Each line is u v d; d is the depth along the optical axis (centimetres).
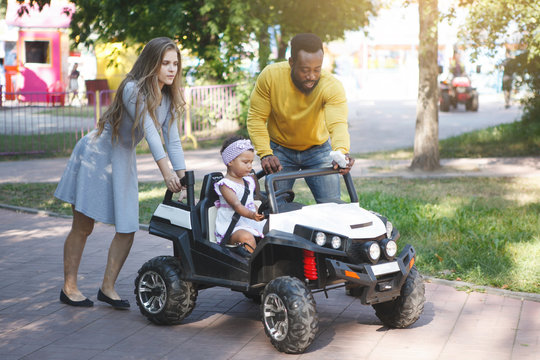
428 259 684
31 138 1919
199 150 1720
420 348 466
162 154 518
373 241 462
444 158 1518
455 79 2675
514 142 1722
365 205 930
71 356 456
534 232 778
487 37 1209
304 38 531
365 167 1389
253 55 1986
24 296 596
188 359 450
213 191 515
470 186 1137
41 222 930
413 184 1168
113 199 542
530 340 482
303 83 544
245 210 488
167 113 544
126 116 527
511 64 1598
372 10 2056
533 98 1716
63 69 2984
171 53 519
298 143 590
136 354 459
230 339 487
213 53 1944
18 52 2959
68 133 2020
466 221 829
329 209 484
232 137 503
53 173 1378
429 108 1331
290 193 527
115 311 554
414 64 4153
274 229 467
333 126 553
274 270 486
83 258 727
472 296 589
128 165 541
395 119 2447
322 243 451
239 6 1761
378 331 502
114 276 563
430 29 1226
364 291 454
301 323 440
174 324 519
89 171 541
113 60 2141
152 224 534
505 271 638
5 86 3000
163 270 508
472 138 1802
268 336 462
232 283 483
